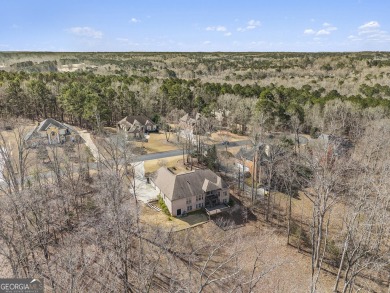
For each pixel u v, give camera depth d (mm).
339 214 41688
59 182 40531
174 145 74500
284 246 39906
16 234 29578
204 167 61125
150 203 47000
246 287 32188
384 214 30047
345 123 76375
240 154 61125
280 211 47219
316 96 97188
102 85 99438
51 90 91562
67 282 22938
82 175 47906
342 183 42312
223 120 93188
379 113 71125
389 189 35375
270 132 75062
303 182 50938
